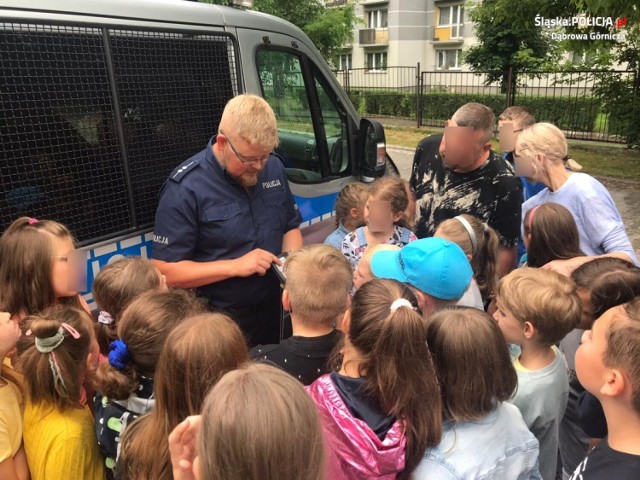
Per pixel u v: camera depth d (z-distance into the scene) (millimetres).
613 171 9414
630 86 10414
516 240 2891
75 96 2105
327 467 1096
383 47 29484
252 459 874
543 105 13234
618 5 7559
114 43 2213
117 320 1792
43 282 1758
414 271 1896
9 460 1512
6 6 1880
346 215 2902
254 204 2494
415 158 3236
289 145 3256
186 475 1056
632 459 1259
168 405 1316
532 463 1534
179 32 2473
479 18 15227
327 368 1715
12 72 1911
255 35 2914
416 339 1413
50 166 2068
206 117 2678
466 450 1430
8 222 1976
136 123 2354
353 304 1551
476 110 2686
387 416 1424
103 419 1538
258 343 2617
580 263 2303
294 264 1804
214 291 2441
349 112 3703
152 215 2490
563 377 1887
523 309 1798
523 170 2795
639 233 6473
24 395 1582
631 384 1270
